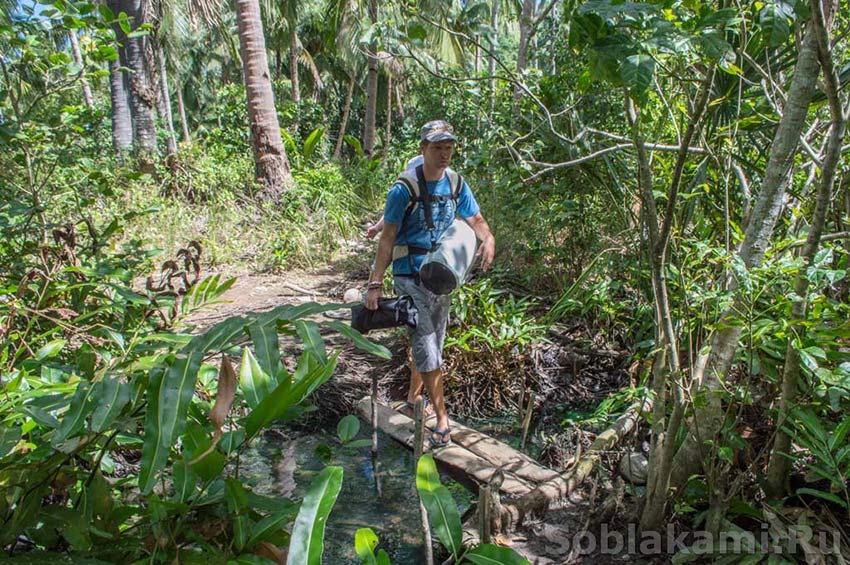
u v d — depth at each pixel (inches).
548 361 171.9
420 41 132.4
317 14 817.5
